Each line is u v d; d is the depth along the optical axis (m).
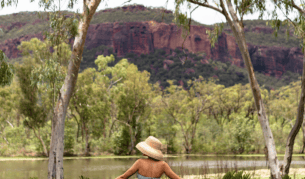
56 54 10.55
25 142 50.78
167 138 56.59
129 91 52.28
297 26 12.10
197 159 37.00
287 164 11.70
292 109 62.59
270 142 10.33
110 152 52.94
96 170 25.00
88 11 10.55
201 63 190.50
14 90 46.81
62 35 10.45
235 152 52.34
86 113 49.09
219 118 68.88
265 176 15.42
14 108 51.53
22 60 41.66
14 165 30.16
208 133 55.94
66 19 10.48
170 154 53.09
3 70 10.29
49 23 10.54
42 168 26.67
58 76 10.31
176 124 60.06
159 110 60.34
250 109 63.31
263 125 10.46
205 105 59.09
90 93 49.81
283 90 72.06
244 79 196.88
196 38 198.38
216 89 59.78
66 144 48.41
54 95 10.54
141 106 53.41
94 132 52.56
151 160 4.38
